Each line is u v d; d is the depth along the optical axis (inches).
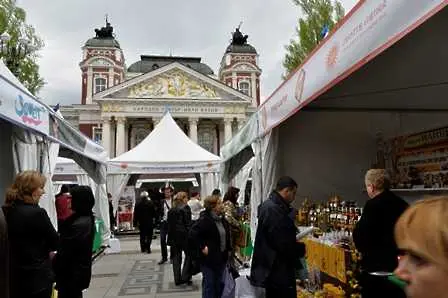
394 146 240.1
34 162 209.8
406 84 166.9
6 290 84.2
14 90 161.0
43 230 117.7
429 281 27.6
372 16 90.0
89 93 2228.1
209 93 2006.6
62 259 149.5
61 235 151.6
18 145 191.0
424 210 29.6
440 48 121.7
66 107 2048.5
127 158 546.6
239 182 574.6
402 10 76.5
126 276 326.0
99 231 444.5
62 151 403.9
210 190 720.3
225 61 2504.9
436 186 205.0
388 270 105.1
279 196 135.9
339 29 111.3
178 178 1083.3
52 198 226.1
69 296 149.8
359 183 252.5
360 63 96.0
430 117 226.8
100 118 2037.4
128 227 738.8
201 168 557.0
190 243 196.2
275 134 231.9
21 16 751.1
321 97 190.9
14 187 120.9
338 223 189.2
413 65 139.2
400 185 231.0
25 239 114.4
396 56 130.0
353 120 251.8
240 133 309.0
